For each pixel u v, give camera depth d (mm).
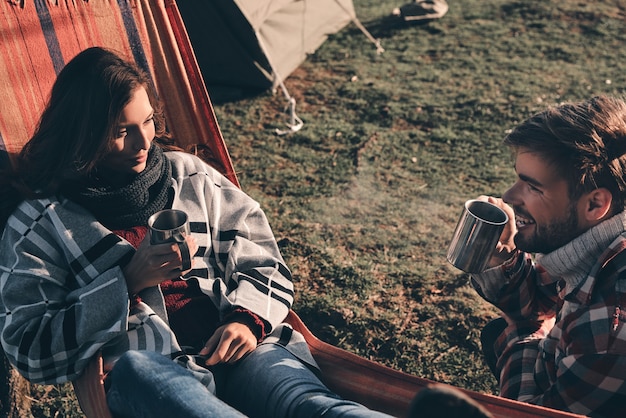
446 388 1221
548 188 1748
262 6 5922
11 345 1863
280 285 2189
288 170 4789
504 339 2207
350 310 3445
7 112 2299
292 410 1759
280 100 5891
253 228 2297
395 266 3789
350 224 4164
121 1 2637
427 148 5117
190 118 2814
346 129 5367
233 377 1983
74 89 1905
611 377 1649
